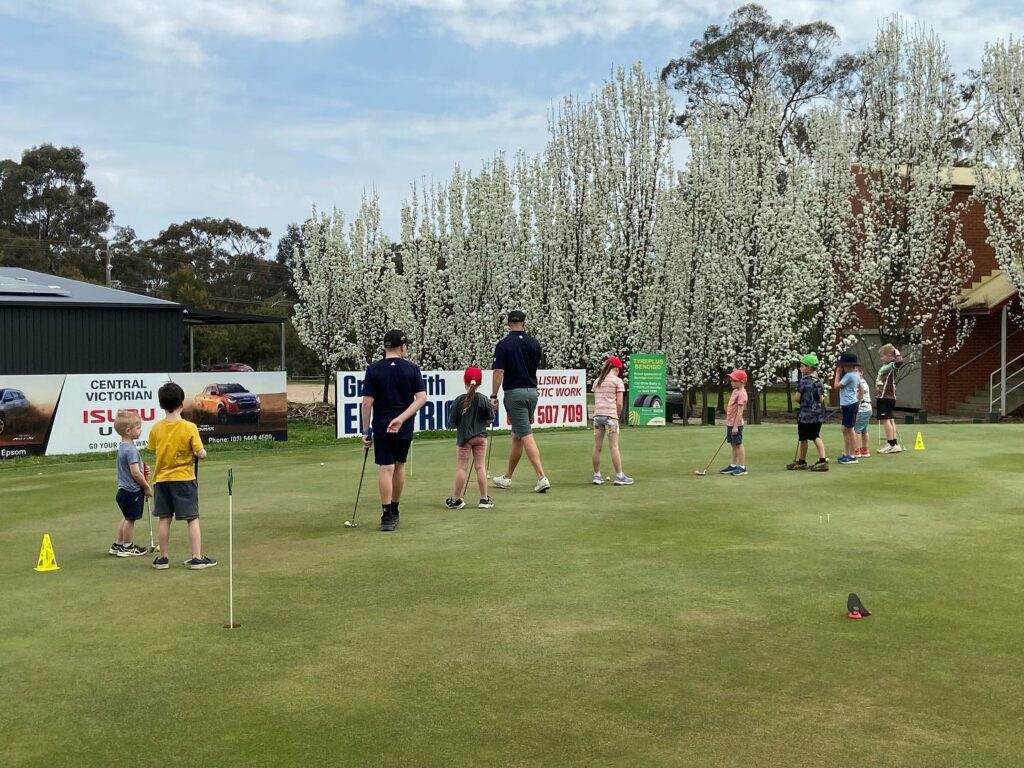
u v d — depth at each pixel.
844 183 29.08
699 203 27.09
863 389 14.07
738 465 12.39
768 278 25.83
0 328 23.39
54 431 17.88
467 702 4.43
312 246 38.25
